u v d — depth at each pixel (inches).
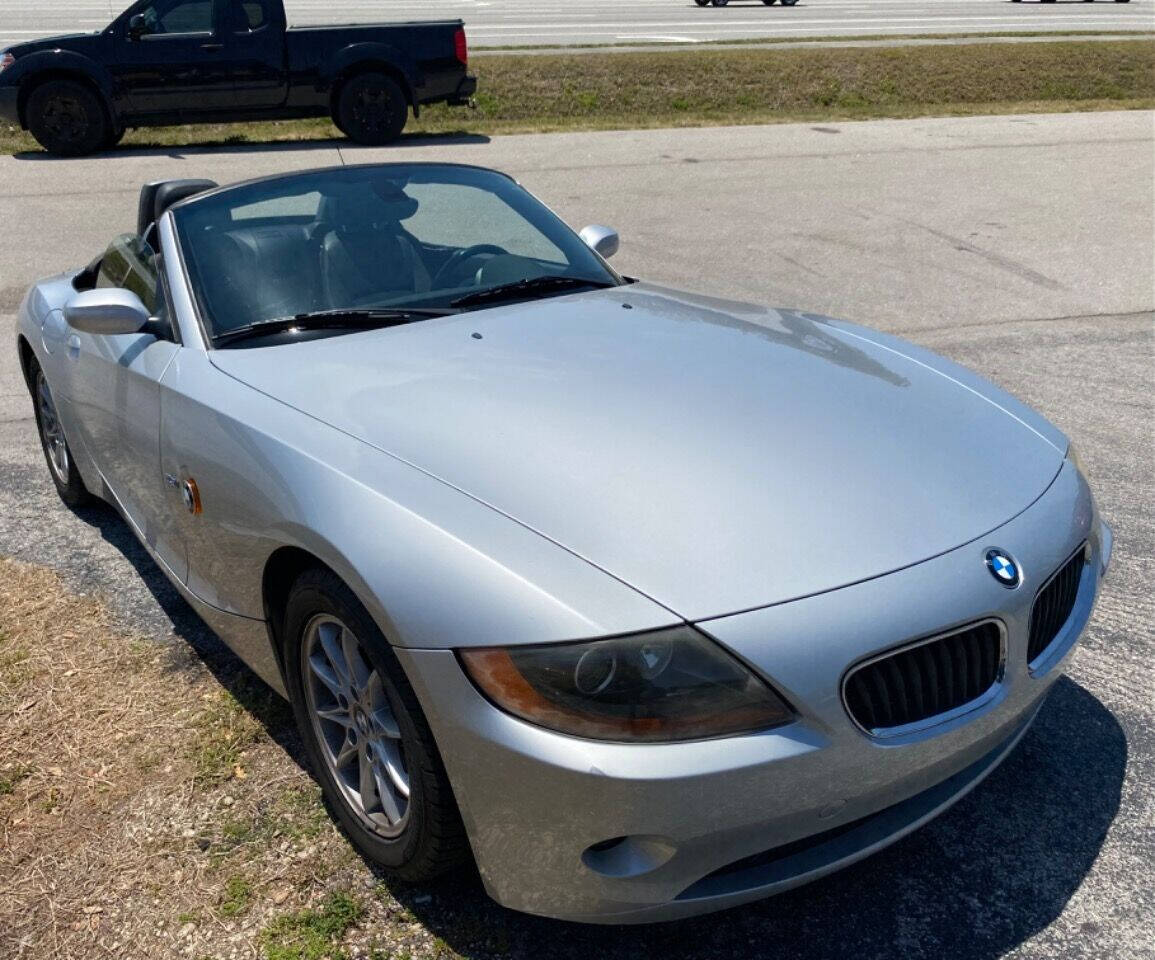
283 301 127.5
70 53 501.4
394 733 91.7
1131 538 162.9
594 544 83.8
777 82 740.0
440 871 92.0
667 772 76.4
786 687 78.5
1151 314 290.7
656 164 494.3
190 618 144.7
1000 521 93.2
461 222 148.3
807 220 394.3
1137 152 526.9
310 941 91.7
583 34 964.0
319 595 93.8
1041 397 224.4
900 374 118.4
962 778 94.2
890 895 96.3
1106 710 121.6
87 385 144.4
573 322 124.7
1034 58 824.3
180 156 516.7
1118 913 93.4
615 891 81.0
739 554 83.7
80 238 360.2
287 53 520.1
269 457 100.3
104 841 103.5
